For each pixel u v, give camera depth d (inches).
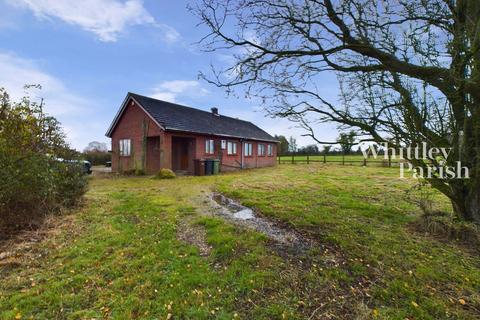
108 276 125.6
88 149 1022.4
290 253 150.9
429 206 207.6
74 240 168.7
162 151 560.1
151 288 115.2
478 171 159.8
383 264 138.3
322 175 565.6
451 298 111.1
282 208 250.1
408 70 162.1
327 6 171.3
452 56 155.0
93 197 301.7
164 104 682.2
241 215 233.5
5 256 145.3
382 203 274.5
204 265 135.9
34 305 104.1
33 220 195.9
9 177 177.2
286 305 105.2
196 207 261.7
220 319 96.7
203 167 599.2
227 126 827.4
